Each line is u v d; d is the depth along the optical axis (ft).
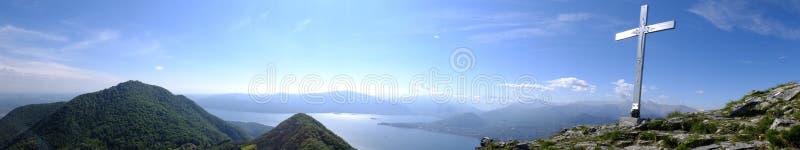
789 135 39.83
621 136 58.23
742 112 60.64
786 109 54.13
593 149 54.49
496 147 68.54
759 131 47.50
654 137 54.19
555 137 71.41
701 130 54.65
